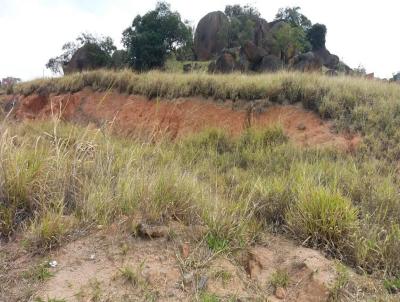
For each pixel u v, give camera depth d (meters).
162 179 3.86
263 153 7.43
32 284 2.48
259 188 4.44
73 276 2.63
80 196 3.46
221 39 34.44
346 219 3.37
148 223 3.32
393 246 3.14
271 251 3.31
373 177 5.21
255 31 33.50
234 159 6.97
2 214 3.09
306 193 3.80
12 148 3.76
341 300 2.59
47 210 3.16
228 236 3.25
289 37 28.97
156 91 12.63
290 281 2.86
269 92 10.30
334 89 9.38
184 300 2.52
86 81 15.16
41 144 4.47
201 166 6.00
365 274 2.87
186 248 3.05
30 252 2.83
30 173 3.39
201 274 2.78
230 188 4.76
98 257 2.88
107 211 3.37
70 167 3.78
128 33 32.94
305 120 9.01
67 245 2.95
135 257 2.92
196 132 9.90
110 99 13.68
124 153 4.90
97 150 4.42
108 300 2.43
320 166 5.68
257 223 3.75
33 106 16.00
